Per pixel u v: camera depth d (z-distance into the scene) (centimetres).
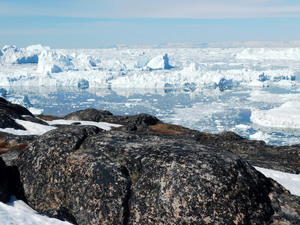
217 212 1202
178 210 1219
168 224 1212
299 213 1270
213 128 18625
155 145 1520
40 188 1465
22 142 2636
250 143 3406
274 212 1283
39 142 1619
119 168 1387
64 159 1495
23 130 3148
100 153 1480
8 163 1705
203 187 1244
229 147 3262
